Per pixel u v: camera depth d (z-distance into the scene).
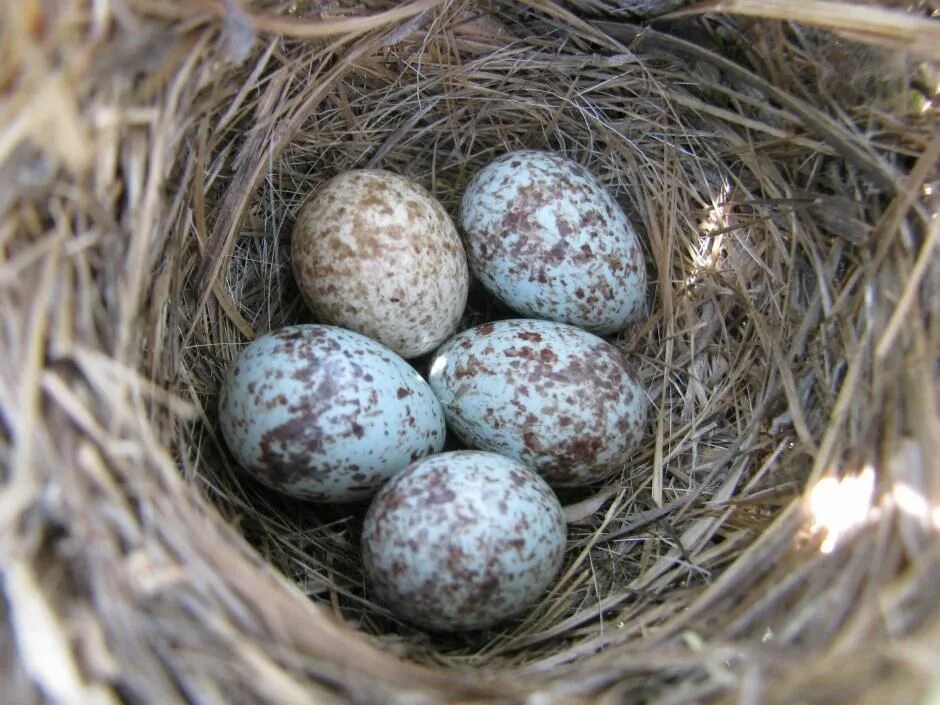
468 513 0.05
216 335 0.07
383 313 0.07
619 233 0.07
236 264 0.07
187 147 0.06
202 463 0.06
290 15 0.06
